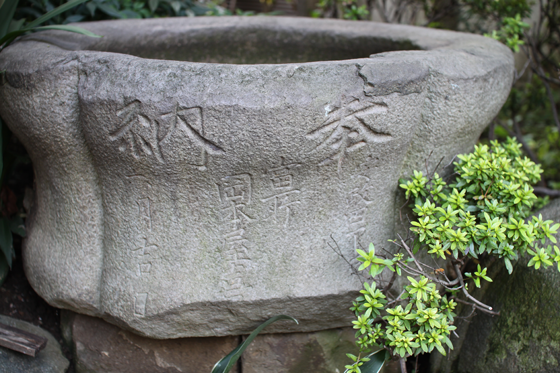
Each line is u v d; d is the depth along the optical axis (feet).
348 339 5.49
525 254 5.11
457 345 5.49
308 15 13.66
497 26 8.39
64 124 4.48
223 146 4.10
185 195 4.50
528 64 8.50
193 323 4.99
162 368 5.44
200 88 3.98
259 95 3.97
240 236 4.73
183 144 4.10
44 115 4.46
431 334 4.19
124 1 8.16
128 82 4.09
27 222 5.82
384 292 5.11
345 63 4.23
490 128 8.43
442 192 5.19
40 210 5.47
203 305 4.87
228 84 3.99
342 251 4.98
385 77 4.22
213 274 4.84
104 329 5.46
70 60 4.38
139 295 4.91
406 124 4.52
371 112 4.26
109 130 4.24
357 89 4.16
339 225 4.89
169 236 4.73
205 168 4.26
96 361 5.53
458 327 5.51
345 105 4.15
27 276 5.59
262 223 4.68
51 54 4.52
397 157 4.76
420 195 4.94
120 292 4.97
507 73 5.34
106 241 5.04
